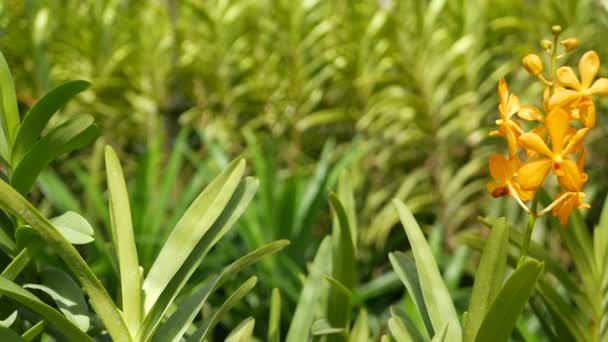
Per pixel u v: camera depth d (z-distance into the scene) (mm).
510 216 2982
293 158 3400
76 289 1274
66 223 1244
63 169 3439
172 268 1245
